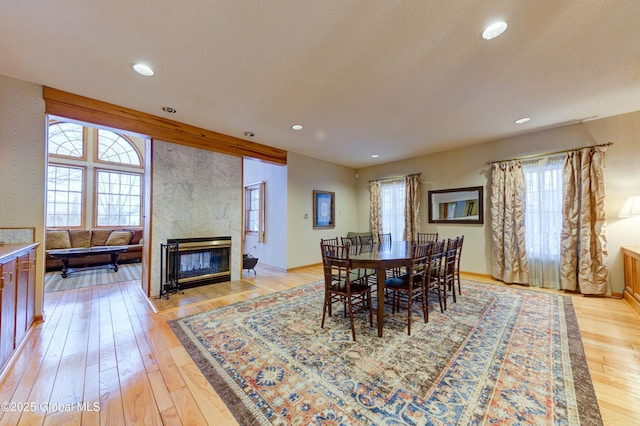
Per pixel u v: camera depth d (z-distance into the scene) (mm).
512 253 4105
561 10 1646
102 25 1797
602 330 2449
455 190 4973
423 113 3320
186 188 3893
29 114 2605
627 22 1735
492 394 1583
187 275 3951
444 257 3256
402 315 2871
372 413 1439
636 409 1453
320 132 4078
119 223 7004
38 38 1932
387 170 6176
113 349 2131
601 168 3426
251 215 6434
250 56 2160
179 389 1648
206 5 1623
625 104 3066
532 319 2721
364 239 4719
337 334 2402
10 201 2527
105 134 6801
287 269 5270
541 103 3031
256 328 2533
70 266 5445
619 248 3400
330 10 1666
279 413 1447
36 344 2191
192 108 3205
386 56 2150
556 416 1408
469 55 2125
